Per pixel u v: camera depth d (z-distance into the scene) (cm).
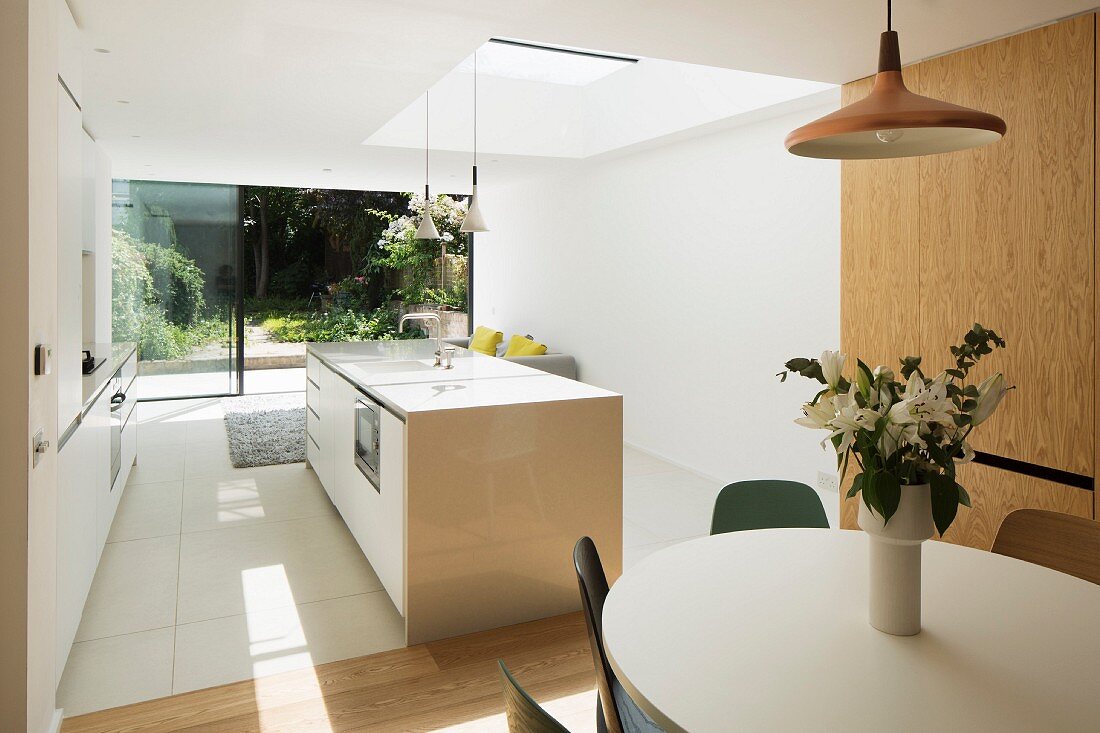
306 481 537
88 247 501
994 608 161
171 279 878
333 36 323
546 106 665
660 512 472
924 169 328
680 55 331
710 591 170
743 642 146
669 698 127
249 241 990
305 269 1022
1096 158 265
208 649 293
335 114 479
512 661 285
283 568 377
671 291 594
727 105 484
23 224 201
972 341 147
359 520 383
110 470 401
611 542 331
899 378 342
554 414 317
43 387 221
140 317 870
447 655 289
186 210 879
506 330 921
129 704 254
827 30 293
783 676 134
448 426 298
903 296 340
